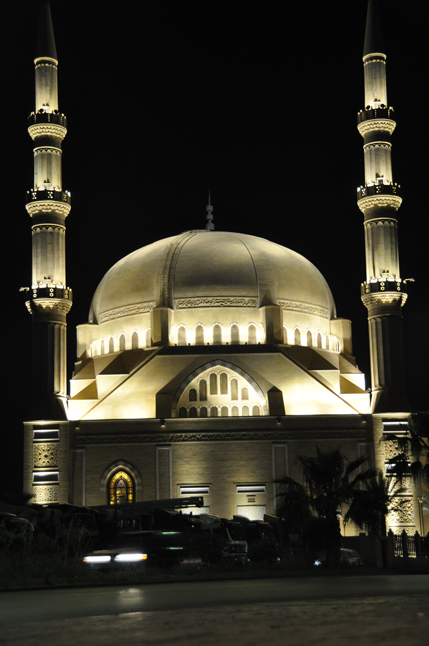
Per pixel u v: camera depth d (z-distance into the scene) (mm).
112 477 72938
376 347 77500
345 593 24359
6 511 50094
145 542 39625
